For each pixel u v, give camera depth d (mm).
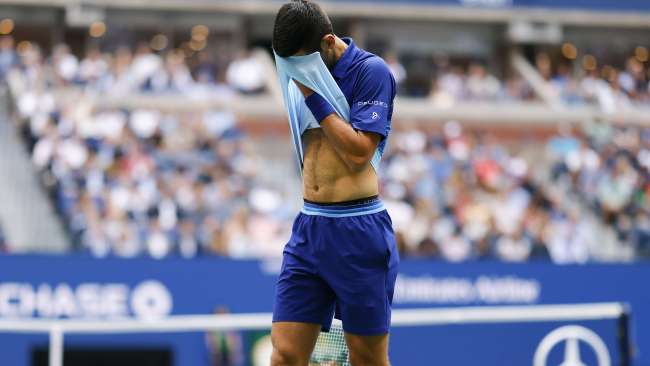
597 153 76000
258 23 92500
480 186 67250
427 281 42969
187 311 40688
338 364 18062
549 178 73000
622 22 96312
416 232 55875
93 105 69938
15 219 56562
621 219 67625
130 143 60781
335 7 90188
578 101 86875
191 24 89750
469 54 96125
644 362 44656
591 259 59812
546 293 44219
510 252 55688
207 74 77500
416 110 80188
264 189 61062
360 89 16016
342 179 16188
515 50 95812
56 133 60688
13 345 37500
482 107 81688
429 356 36344
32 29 87125
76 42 88000
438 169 67375
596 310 34688
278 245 52594
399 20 93875
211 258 41156
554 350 35406
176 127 65250
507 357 35906
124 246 50469
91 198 54281
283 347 16344
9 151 62250
